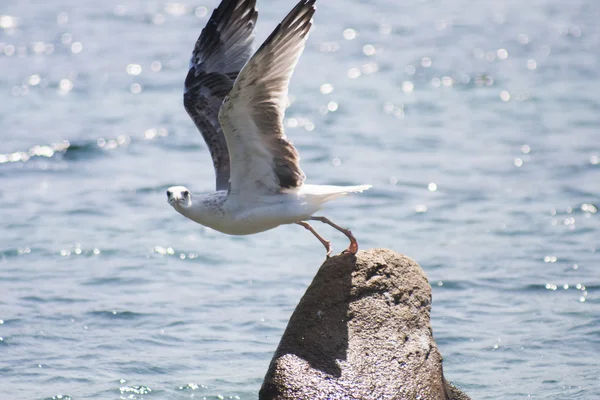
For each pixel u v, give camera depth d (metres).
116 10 45.19
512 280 15.41
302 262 16.62
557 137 25.62
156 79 32.78
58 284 15.38
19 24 41.38
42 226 18.70
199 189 21.36
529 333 13.18
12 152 24.28
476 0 48.94
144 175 22.67
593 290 14.91
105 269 16.20
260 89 9.38
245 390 11.45
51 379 11.75
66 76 32.94
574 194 20.62
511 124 27.22
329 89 31.64
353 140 25.80
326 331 9.97
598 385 11.44
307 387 9.64
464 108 29.23
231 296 14.86
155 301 14.62
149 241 17.84
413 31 40.94
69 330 13.38
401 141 25.59
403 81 32.66
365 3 47.88
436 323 13.61
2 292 14.91
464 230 18.36
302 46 9.61
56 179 22.31
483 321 13.68
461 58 35.88
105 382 11.66
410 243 17.56
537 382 11.59
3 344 12.77
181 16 43.97
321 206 10.13
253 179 9.98
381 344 9.91
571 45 37.97
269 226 10.14
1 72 33.25
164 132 26.66
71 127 26.80
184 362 12.34
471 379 11.75
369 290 10.12
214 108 11.09
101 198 20.75
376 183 21.80
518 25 42.22
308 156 24.19
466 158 23.91
